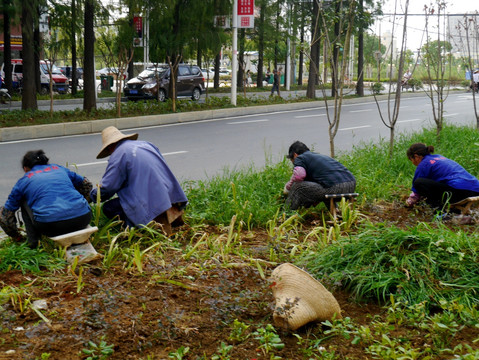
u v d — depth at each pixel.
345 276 4.39
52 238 4.89
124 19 20.61
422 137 11.52
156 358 3.42
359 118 20.09
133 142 5.75
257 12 34.81
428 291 4.18
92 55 18.30
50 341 3.49
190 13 20.81
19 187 5.12
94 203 5.75
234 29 21.73
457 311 3.94
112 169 5.50
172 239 5.71
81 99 27.28
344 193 6.31
